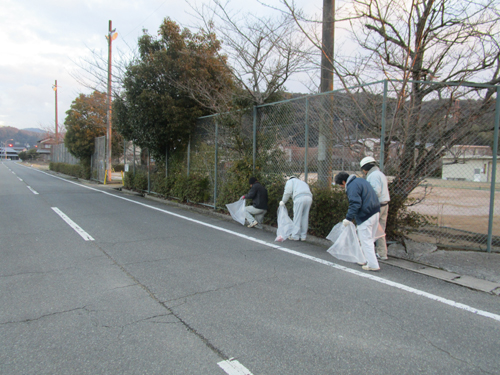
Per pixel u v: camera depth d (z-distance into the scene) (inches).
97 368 96.3
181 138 442.3
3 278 166.6
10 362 98.7
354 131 245.6
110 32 724.0
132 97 455.5
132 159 637.9
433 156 237.5
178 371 95.3
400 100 211.9
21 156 3929.6
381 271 184.4
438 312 135.6
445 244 229.3
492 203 213.3
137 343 109.5
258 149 325.7
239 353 104.6
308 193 250.1
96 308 134.6
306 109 270.8
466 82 225.1
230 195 352.2
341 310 135.6
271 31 307.3
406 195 230.8
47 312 130.6
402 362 101.0
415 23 225.3
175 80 428.8
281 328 120.4
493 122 224.1
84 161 956.6
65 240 243.0
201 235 267.6
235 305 138.9
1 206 402.3
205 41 433.4
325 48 260.5
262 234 276.5
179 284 161.3
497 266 187.2
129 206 421.7
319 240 248.2
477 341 114.0
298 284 163.3
